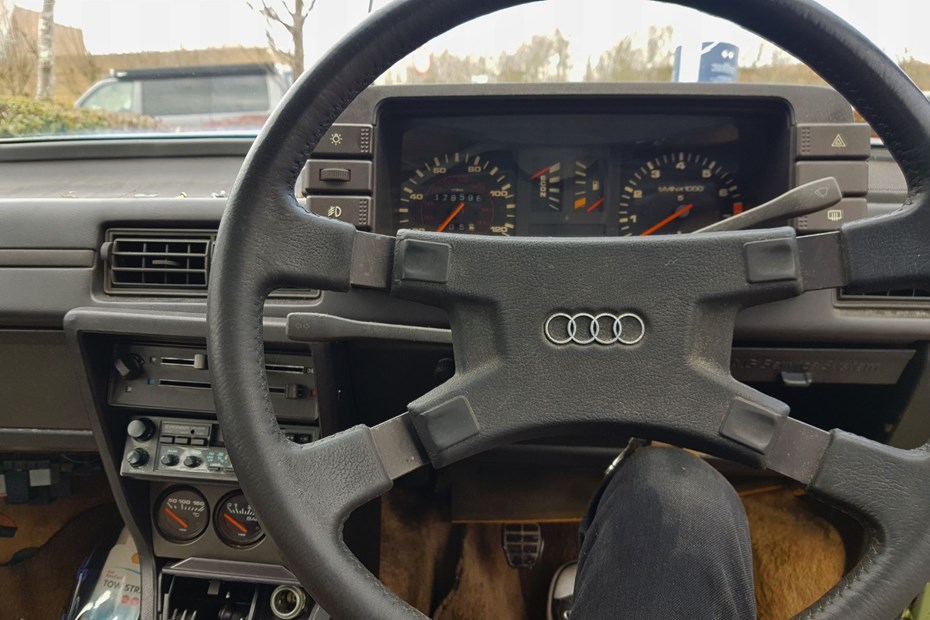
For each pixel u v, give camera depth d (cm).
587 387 74
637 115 130
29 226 124
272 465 69
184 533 128
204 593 132
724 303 73
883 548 67
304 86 71
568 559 183
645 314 73
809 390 127
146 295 123
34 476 154
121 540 155
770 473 158
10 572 166
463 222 138
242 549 126
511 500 167
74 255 124
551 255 74
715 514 80
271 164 71
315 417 120
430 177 137
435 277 74
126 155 167
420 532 186
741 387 73
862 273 70
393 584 171
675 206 137
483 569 179
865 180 113
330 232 73
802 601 158
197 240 122
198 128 169
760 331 115
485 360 75
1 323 127
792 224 113
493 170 137
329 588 68
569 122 132
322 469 71
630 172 137
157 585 128
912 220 69
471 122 131
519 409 74
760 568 165
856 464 69
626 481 86
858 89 70
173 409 122
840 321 113
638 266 73
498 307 74
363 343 119
